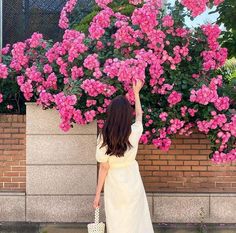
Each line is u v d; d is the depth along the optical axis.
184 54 3.15
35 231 3.33
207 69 3.22
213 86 3.07
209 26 3.22
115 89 3.06
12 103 3.70
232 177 3.43
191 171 3.42
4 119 3.42
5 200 3.38
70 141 3.36
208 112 3.10
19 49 3.41
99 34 3.17
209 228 3.32
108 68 2.99
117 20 3.30
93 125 3.34
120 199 2.54
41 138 3.36
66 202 3.37
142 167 3.43
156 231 3.31
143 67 2.97
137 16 3.08
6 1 4.50
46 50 3.47
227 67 4.17
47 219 3.37
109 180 2.56
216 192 3.40
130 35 3.14
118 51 3.18
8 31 4.51
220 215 3.38
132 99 3.04
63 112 3.07
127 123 2.43
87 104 3.11
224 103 3.05
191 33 3.21
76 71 3.14
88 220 3.37
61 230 3.31
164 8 3.54
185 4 3.11
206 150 3.42
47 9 4.50
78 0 4.29
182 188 3.42
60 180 3.37
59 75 3.30
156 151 3.42
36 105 3.34
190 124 3.25
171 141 3.39
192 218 3.38
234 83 3.37
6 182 3.43
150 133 3.18
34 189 3.37
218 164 3.42
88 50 3.26
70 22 3.79
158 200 3.38
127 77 2.95
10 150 3.42
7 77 3.50
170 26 3.15
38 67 3.32
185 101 3.16
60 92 3.21
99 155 2.50
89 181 3.36
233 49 3.60
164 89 3.12
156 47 3.11
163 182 3.42
